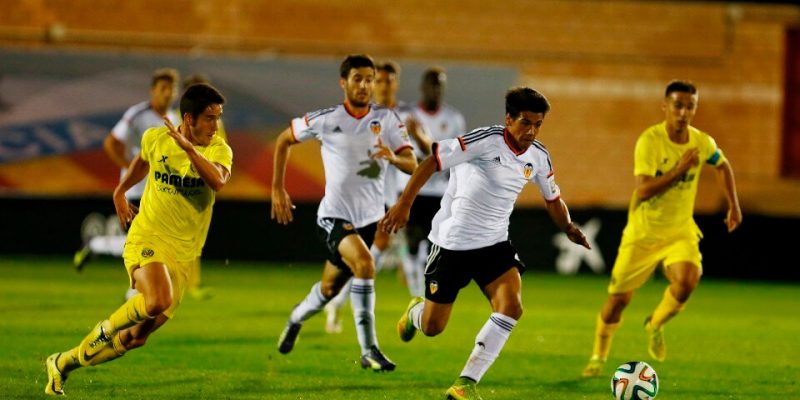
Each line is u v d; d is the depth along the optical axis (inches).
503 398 863.7
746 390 935.7
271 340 1161.4
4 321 1246.3
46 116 2282.2
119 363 977.5
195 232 799.1
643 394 797.2
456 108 2399.1
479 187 802.2
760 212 2657.5
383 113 999.0
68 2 2513.5
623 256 1005.2
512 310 793.6
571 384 941.8
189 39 2556.6
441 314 839.7
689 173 1003.9
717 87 2696.9
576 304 1680.6
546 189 831.1
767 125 2711.6
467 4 2630.4
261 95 2345.0
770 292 2032.5
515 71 2427.4
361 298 943.7
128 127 1393.9
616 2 2667.3
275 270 2126.0
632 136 2689.5
